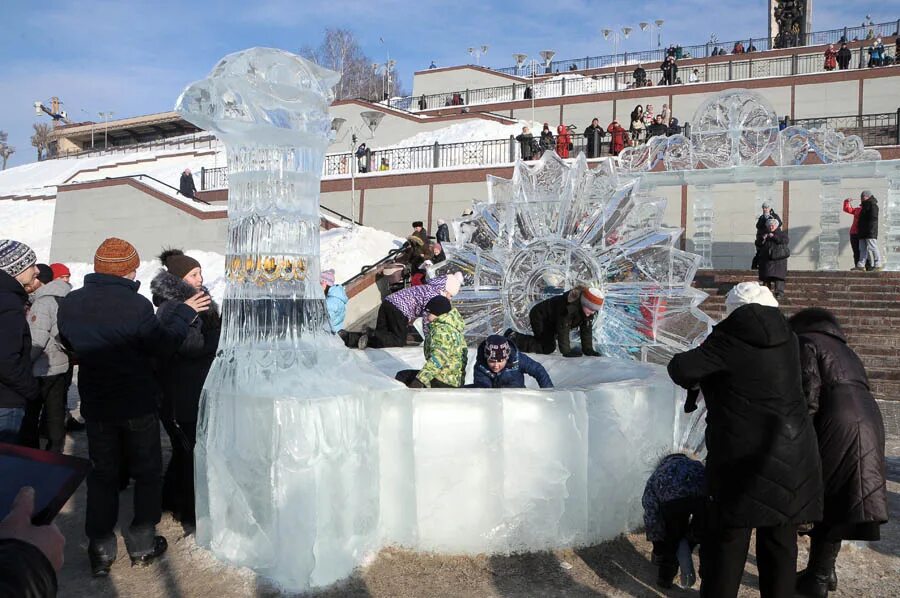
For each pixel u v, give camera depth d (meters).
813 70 36.59
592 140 25.23
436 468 4.60
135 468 4.43
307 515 4.17
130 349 4.29
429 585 4.25
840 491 4.04
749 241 22.61
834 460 4.06
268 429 4.21
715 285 16.22
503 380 5.38
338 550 4.29
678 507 4.10
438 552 4.63
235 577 4.28
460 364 5.45
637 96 34.88
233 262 4.67
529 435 4.66
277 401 4.19
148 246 26.20
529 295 9.35
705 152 17.70
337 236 20.50
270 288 4.56
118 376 4.28
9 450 2.04
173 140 50.41
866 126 28.03
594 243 9.12
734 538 3.52
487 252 9.65
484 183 24.66
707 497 3.62
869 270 16.77
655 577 4.41
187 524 5.08
